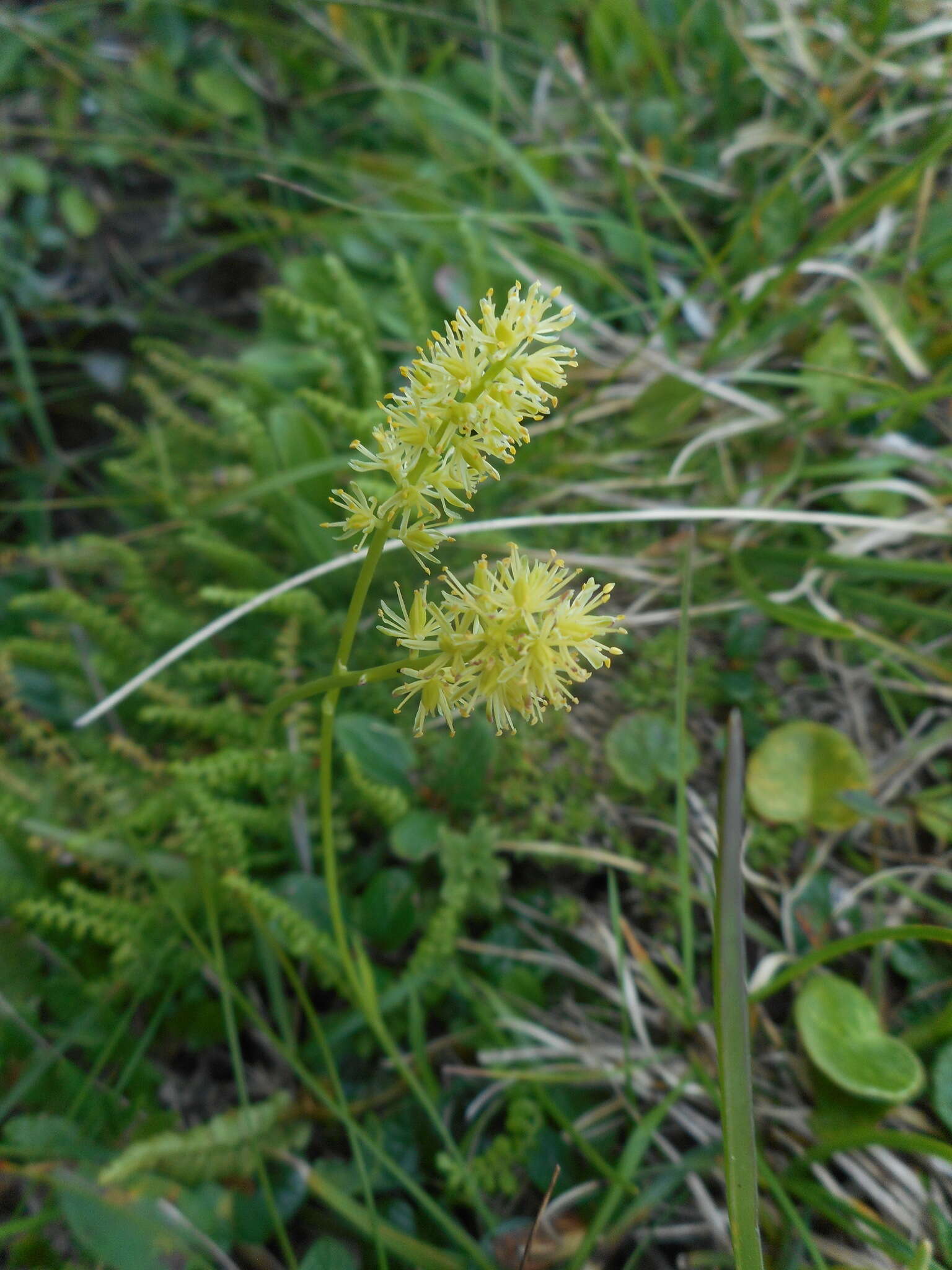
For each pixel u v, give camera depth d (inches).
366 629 7.8
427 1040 6.5
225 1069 6.5
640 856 7.0
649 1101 6.1
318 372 8.7
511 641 3.9
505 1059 6.1
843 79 9.8
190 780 6.7
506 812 7.2
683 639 6.0
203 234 11.5
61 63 11.0
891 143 9.5
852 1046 5.7
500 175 10.5
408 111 10.0
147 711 6.9
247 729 7.2
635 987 6.6
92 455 10.5
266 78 11.5
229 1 11.6
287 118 11.5
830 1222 5.7
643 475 8.5
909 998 6.3
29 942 6.6
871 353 8.4
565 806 7.1
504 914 6.9
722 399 8.6
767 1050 6.2
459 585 4.0
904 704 7.5
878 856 6.9
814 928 6.6
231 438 8.8
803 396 8.5
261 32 11.0
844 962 6.5
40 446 10.7
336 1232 5.8
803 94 9.8
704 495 8.2
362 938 6.6
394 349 9.3
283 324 9.2
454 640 3.9
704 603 7.9
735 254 9.2
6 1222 5.7
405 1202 5.8
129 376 10.9
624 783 7.1
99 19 11.7
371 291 9.5
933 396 7.0
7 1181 5.7
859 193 9.4
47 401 10.9
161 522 9.2
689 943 5.9
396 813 6.7
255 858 6.9
